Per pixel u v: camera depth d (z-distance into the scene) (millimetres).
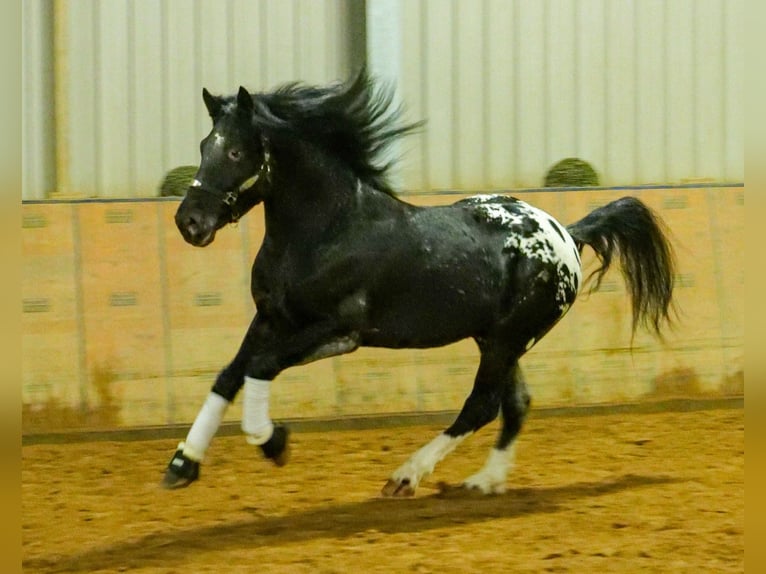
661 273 9789
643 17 15773
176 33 15008
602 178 15828
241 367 8281
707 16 15945
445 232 8539
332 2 15258
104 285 11992
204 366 12023
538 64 15602
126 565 7285
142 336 11961
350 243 8133
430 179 15445
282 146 8000
